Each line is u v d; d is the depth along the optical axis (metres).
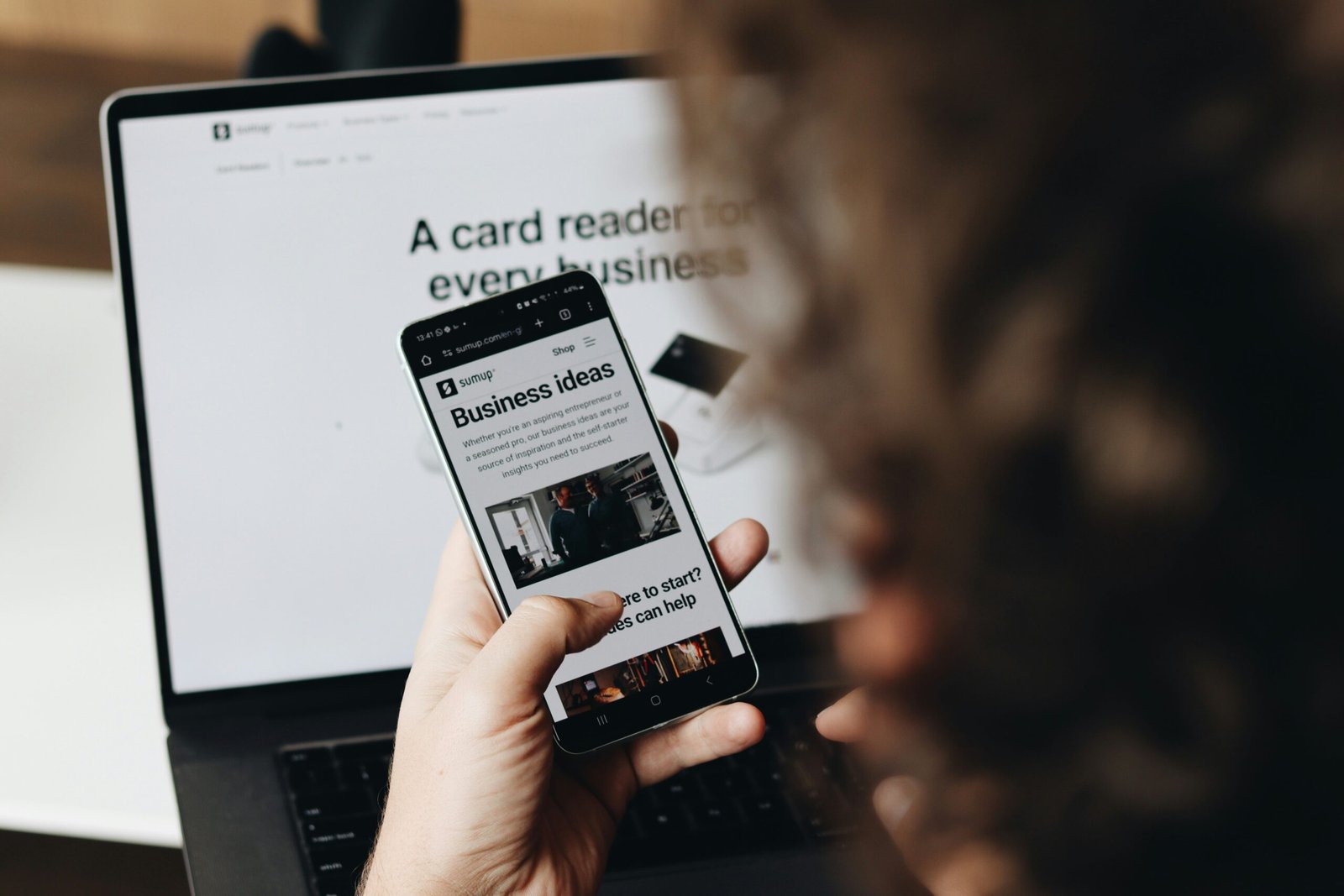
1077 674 0.27
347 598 0.78
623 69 0.82
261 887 0.65
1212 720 0.27
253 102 0.80
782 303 0.26
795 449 0.29
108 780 0.72
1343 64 0.21
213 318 0.79
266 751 0.72
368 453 0.80
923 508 0.27
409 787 0.56
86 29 3.15
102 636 0.80
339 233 0.81
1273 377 0.23
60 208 2.63
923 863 0.38
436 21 1.21
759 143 0.24
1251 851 0.30
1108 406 0.23
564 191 0.83
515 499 0.63
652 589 0.63
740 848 0.66
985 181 0.22
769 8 0.23
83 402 0.99
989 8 0.22
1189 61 0.22
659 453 0.65
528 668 0.53
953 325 0.23
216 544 0.78
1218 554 0.25
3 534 0.87
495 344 0.65
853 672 0.33
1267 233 0.22
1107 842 0.30
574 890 0.60
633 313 0.84
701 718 0.63
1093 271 0.23
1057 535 0.25
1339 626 0.26
